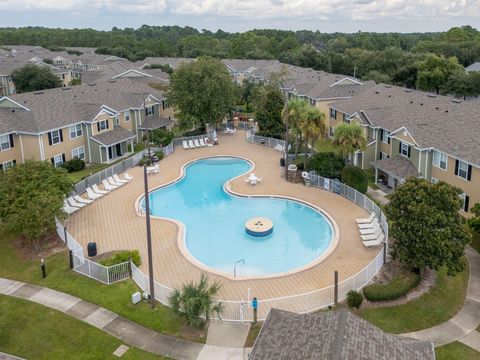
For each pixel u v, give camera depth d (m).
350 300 26.95
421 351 18.44
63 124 55.41
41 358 23.25
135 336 24.78
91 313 26.72
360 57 120.44
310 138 51.31
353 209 42.31
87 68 136.12
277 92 68.00
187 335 24.77
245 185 49.81
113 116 62.22
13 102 57.22
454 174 40.91
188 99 67.12
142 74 97.94
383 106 58.84
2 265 32.84
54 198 34.72
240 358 23.02
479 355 23.62
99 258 32.91
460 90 89.81
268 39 190.50
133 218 41.03
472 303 28.27
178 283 30.17
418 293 28.89
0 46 177.62
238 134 73.56
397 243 30.03
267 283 30.28
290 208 44.16
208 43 190.00
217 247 36.50
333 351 17.08
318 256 34.88
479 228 34.12
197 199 46.91
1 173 37.09
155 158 57.91
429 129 45.81
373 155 53.62
